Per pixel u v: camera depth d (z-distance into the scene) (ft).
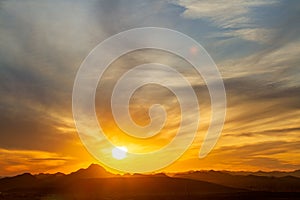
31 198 398.42
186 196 396.37
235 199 358.43
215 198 367.25
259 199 351.87
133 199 374.22
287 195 393.50
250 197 374.63
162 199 369.91
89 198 396.16
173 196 402.31
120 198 386.93
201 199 361.30
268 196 383.24
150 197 395.96
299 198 362.12
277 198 358.64
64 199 396.16
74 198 400.47
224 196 386.93
